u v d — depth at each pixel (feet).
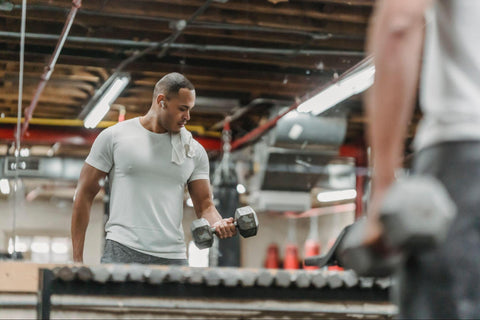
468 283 1.97
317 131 26.35
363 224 1.89
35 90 22.65
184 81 8.16
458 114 2.09
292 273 5.32
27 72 20.76
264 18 19.08
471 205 1.98
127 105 22.57
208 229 7.55
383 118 1.87
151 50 20.51
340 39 19.77
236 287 5.27
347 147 28.22
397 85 1.86
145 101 22.31
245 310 5.31
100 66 20.52
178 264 8.08
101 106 23.53
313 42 19.92
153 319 5.15
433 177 2.06
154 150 8.09
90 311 5.06
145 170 8.02
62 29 18.31
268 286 5.32
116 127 8.27
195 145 8.38
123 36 19.21
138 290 5.10
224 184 27.99
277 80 22.58
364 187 27.91
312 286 5.40
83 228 8.14
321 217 38.78
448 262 1.98
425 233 1.61
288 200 29.73
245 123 27.84
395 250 1.80
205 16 18.57
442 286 1.99
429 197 1.63
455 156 2.05
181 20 18.72
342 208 35.96
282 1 18.39
